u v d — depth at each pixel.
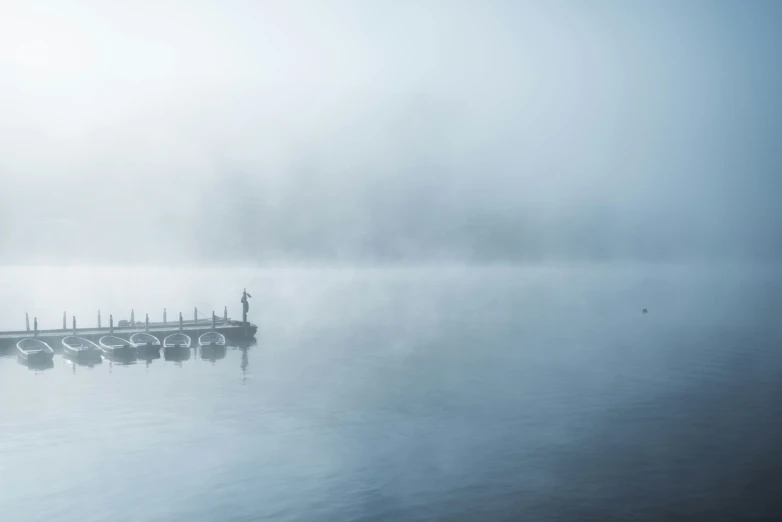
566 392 45.69
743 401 42.75
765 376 51.03
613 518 25.14
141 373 54.19
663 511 25.75
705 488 27.97
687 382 48.88
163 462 31.62
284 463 31.38
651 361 58.16
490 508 26.08
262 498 27.23
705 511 25.73
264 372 54.16
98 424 38.25
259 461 31.69
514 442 34.31
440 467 30.66
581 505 26.31
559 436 35.28
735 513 25.53
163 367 57.06
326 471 30.27
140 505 26.62
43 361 58.97
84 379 51.72
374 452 32.94
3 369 56.47
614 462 31.14
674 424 37.41
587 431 36.16
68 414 40.50
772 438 34.72
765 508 25.95
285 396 45.06
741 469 30.11
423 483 28.70
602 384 48.28
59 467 30.95
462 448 33.41
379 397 44.56
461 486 28.33
